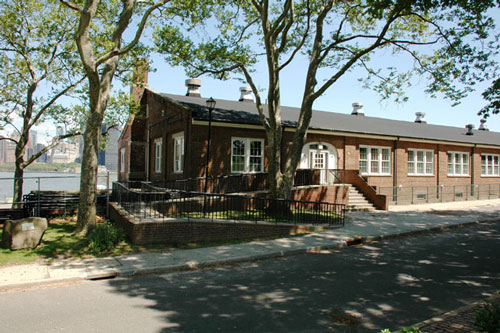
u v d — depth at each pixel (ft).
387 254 33.37
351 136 72.79
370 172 76.48
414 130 91.45
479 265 29.14
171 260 28.94
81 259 28.68
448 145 90.84
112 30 52.03
